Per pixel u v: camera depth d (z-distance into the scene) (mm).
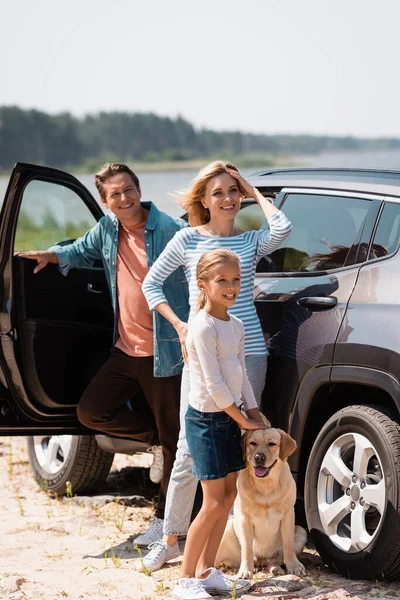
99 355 8211
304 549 7297
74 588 6348
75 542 7695
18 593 6199
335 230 7031
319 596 5926
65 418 8055
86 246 7789
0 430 7777
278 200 7629
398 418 6406
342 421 6504
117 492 9656
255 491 6441
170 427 7395
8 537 7836
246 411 6336
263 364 6809
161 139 140625
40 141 139750
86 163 136750
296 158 132500
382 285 6457
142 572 6773
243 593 6152
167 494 6926
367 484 6316
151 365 7395
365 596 5910
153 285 6949
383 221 6691
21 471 10797
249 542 6504
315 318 6793
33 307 7707
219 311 6090
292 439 6266
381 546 6078
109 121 139750
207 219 7172
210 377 5934
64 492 9484
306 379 6773
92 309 8227
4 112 138625
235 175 7004
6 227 7488
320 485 6652
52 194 8047
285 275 7262
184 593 6020
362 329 6410
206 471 6055
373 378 6281
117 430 7805
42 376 7730
